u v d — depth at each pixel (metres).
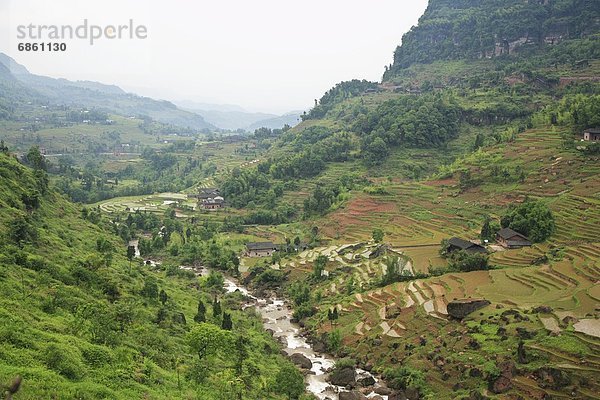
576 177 166.50
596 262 106.06
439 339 92.38
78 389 44.97
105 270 100.00
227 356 81.81
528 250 129.12
